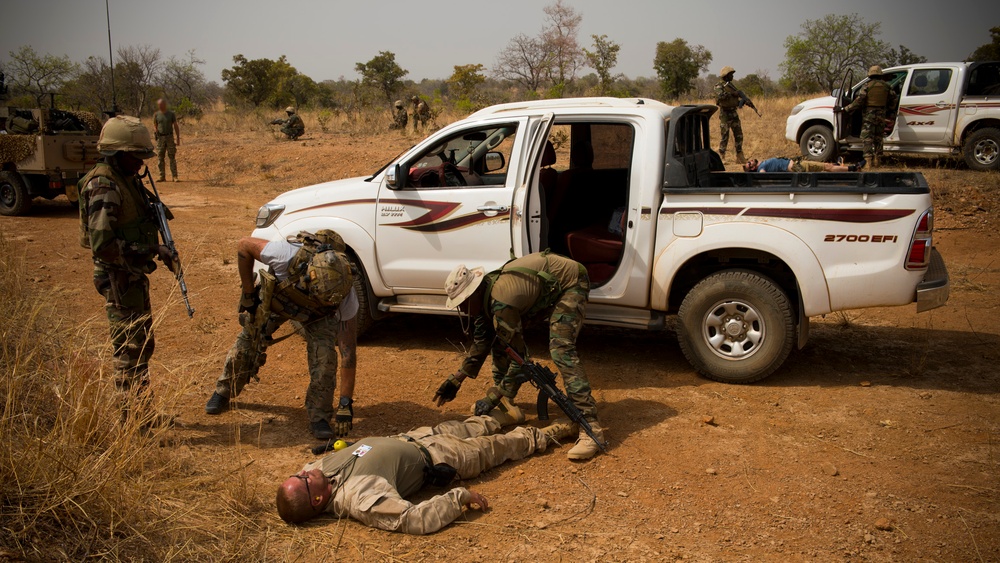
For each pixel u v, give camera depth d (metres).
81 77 27.62
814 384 5.34
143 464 3.54
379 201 5.93
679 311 5.39
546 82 44.00
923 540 3.41
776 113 20.89
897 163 13.52
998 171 12.20
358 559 3.24
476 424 4.25
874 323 6.80
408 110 26.33
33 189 11.81
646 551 3.34
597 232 6.03
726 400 5.07
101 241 4.00
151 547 3.17
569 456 4.20
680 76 39.28
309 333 4.41
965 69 12.41
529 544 3.39
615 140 6.46
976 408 4.86
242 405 4.96
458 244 5.68
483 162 6.45
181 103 29.94
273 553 3.26
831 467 4.09
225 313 6.95
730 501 3.77
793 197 5.02
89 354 4.22
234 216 12.38
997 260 8.76
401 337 6.52
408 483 3.69
